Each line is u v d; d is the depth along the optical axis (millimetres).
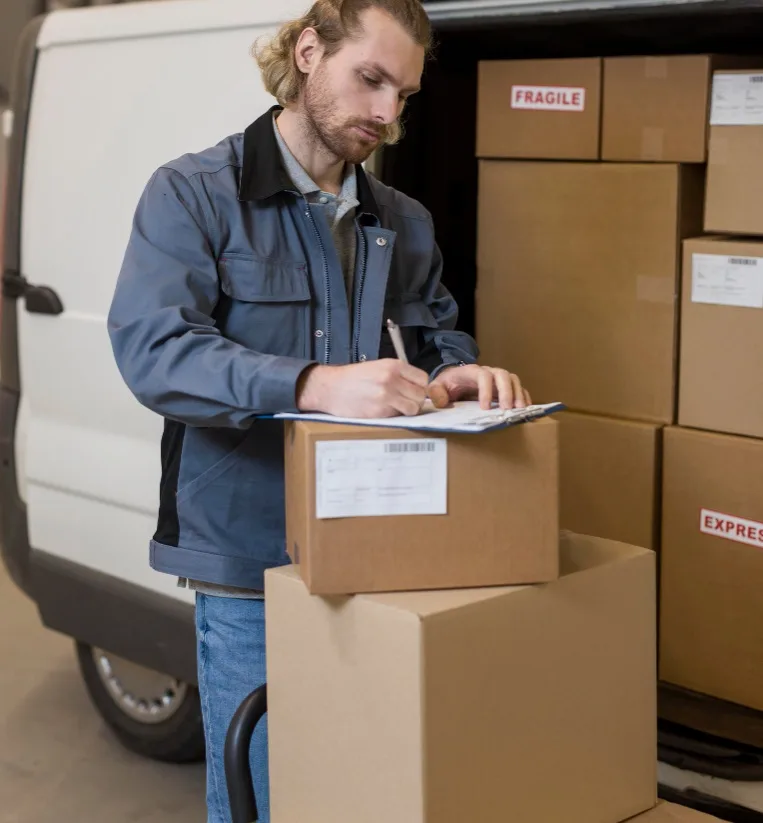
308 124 1672
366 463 1365
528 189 2297
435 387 1505
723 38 2227
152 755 2951
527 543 1417
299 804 1522
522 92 2277
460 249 2695
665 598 2184
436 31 2174
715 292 2059
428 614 1314
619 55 2449
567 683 1485
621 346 2205
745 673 2088
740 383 2053
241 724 1589
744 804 2119
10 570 3008
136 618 2631
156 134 2463
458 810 1372
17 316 2877
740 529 2062
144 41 2504
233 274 1658
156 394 1526
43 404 2824
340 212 1744
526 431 1400
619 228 2172
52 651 3645
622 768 1580
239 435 1692
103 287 2607
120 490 2613
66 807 2781
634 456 2180
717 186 2049
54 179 2727
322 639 1439
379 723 1378
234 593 1737
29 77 2822
